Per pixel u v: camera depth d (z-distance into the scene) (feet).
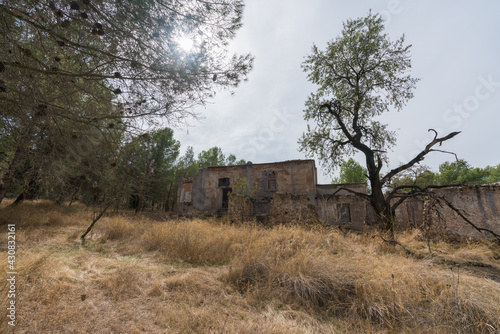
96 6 8.56
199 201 72.33
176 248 19.07
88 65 9.81
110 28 9.06
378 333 8.42
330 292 11.26
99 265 15.06
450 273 12.94
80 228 28.66
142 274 13.56
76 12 7.95
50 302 9.41
